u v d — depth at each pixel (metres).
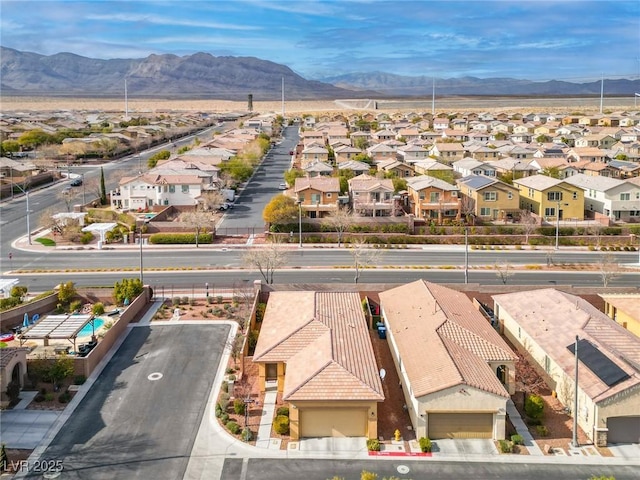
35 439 38.69
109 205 115.31
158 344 53.41
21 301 63.25
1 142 184.12
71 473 35.31
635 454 37.47
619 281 73.88
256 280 71.00
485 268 79.00
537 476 35.22
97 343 51.41
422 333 46.50
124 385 45.91
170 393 44.75
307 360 42.59
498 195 101.56
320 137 199.25
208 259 82.94
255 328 56.62
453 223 98.50
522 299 56.03
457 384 38.28
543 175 116.31
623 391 38.09
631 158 157.38
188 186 111.94
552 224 98.56
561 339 46.66
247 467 36.06
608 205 102.50
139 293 63.22
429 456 37.22
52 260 82.62
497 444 38.44
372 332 56.84
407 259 83.94
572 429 40.28
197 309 62.03
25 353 45.78
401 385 45.66
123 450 37.59
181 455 37.19
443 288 58.47
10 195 122.56
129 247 89.31
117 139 193.62
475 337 45.62
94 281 72.81
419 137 197.00
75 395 44.34
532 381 46.62
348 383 39.38
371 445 37.84
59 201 117.81
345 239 92.25
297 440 38.94
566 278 75.19
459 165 134.50
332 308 51.78
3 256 84.56
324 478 35.00
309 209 100.19
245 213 109.31
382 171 126.44
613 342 45.34
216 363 49.78
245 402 39.88
